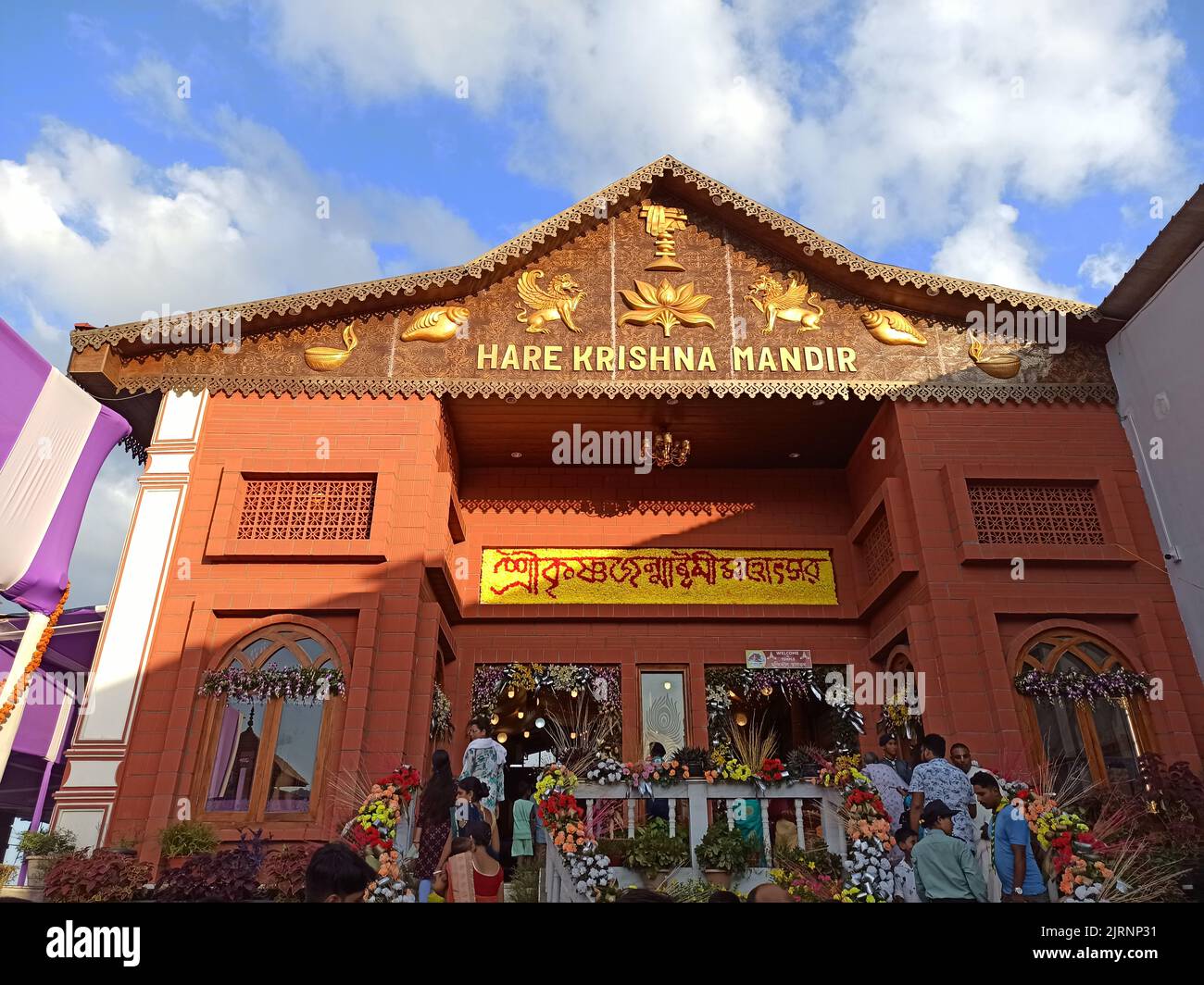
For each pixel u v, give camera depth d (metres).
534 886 7.59
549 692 13.60
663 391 12.29
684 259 13.32
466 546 13.59
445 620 12.12
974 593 11.07
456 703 12.66
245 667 10.43
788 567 13.66
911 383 12.46
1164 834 8.93
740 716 13.09
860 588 13.42
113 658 10.32
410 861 7.70
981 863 7.46
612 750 12.43
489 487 14.09
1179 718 10.26
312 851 8.74
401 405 12.05
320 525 11.38
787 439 13.64
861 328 12.88
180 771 9.72
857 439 13.68
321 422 11.88
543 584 13.41
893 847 7.14
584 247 13.35
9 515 9.23
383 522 11.09
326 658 10.52
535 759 13.49
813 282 13.16
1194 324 11.05
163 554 10.91
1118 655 10.80
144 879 8.09
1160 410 11.62
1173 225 10.73
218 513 11.11
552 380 12.34
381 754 9.95
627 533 13.75
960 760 8.91
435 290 12.54
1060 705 10.60
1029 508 11.70
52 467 9.86
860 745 12.41
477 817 7.31
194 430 11.68
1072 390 12.45
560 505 13.97
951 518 11.48
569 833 6.93
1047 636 10.93
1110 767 10.27
